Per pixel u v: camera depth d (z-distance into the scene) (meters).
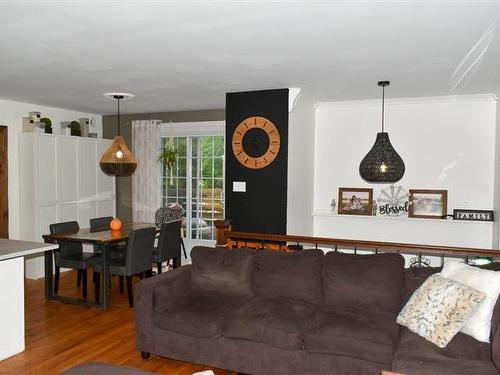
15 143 5.87
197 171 6.81
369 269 3.20
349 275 3.22
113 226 5.17
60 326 4.14
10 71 4.02
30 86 4.73
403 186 5.75
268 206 4.73
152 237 4.97
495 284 2.70
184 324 3.15
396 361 2.47
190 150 6.82
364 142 5.93
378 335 2.72
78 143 6.49
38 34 2.94
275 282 3.42
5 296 3.40
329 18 2.61
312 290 3.34
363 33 2.88
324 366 2.80
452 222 5.38
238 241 4.37
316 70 3.90
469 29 2.79
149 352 3.35
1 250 3.41
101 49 3.29
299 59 3.53
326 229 6.05
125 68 3.88
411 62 3.61
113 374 2.23
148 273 5.21
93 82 4.49
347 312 3.14
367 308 3.13
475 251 3.26
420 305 2.82
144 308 3.34
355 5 2.41
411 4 2.39
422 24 2.71
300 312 3.12
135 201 7.02
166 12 2.54
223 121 6.44
